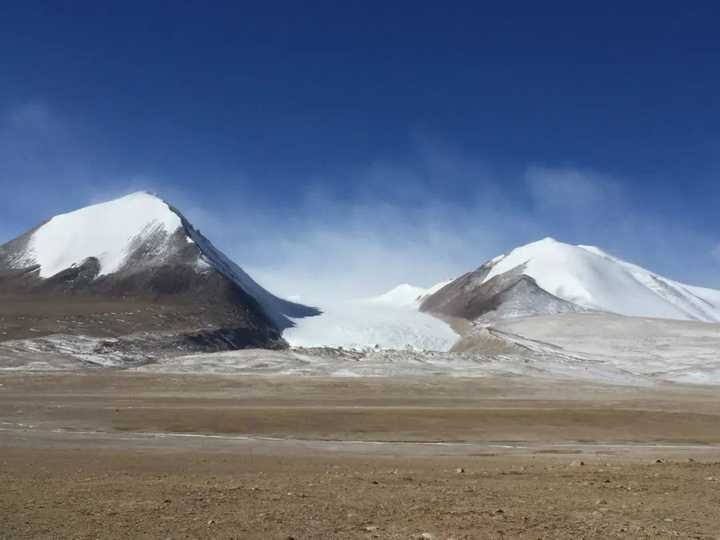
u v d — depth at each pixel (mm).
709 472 24797
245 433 45625
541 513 16281
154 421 48906
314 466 28969
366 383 91688
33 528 14375
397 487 20578
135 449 35375
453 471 26031
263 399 73750
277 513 16016
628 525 14977
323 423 49469
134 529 14281
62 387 80875
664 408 70625
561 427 51344
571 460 33188
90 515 15750
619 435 49375
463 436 47094
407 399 77250
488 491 19734
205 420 49438
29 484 21062
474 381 97188
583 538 13688
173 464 28859
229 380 91500
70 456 31250
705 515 16266
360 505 17109
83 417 50406
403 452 37469
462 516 15805
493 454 37000
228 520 15211
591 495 19094
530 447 42094
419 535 13867
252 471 26438
